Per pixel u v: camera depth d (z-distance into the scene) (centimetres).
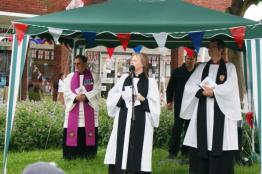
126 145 693
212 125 698
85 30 678
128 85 701
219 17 702
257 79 678
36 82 1773
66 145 903
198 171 719
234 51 1009
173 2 748
